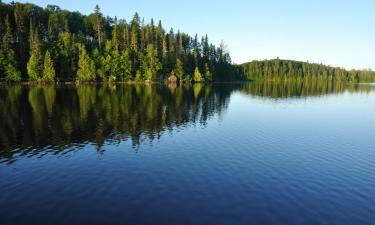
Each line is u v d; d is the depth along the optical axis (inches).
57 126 1589.6
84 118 1818.4
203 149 1205.7
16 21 4766.2
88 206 716.0
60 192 793.6
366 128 1705.2
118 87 4269.2
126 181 869.8
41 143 1263.5
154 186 835.4
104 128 1558.8
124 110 2140.7
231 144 1291.8
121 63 5300.2
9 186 832.3
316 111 2390.5
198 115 2034.9
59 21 5940.0
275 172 962.1
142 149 1192.8
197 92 3937.0
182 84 5782.5
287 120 1930.4
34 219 655.1
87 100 2635.3
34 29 5211.6
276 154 1159.0
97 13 5551.2
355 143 1357.0
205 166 1005.2
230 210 705.6
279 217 680.4
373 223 667.4
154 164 1018.1
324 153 1187.9
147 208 707.4
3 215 672.4
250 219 666.8
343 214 703.1
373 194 813.9
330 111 2405.3
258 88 5447.8
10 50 4392.2
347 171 986.1
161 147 1225.4
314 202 759.7
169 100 2829.7
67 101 2539.4
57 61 4766.2
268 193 805.2
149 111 2129.7
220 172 952.3
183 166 1002.1
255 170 976.9
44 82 4530.0
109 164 1014.4
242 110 2348.7
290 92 4534.9
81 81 4810.5
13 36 4911.4
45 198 758.5
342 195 804.6
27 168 971.9
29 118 1793.8
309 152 1197.1
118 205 722.2
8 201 741.3
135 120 1790.1
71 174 922.1
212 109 2347.4
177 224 639.1
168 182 865.5
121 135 1414.9
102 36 5767.7
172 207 714.8
